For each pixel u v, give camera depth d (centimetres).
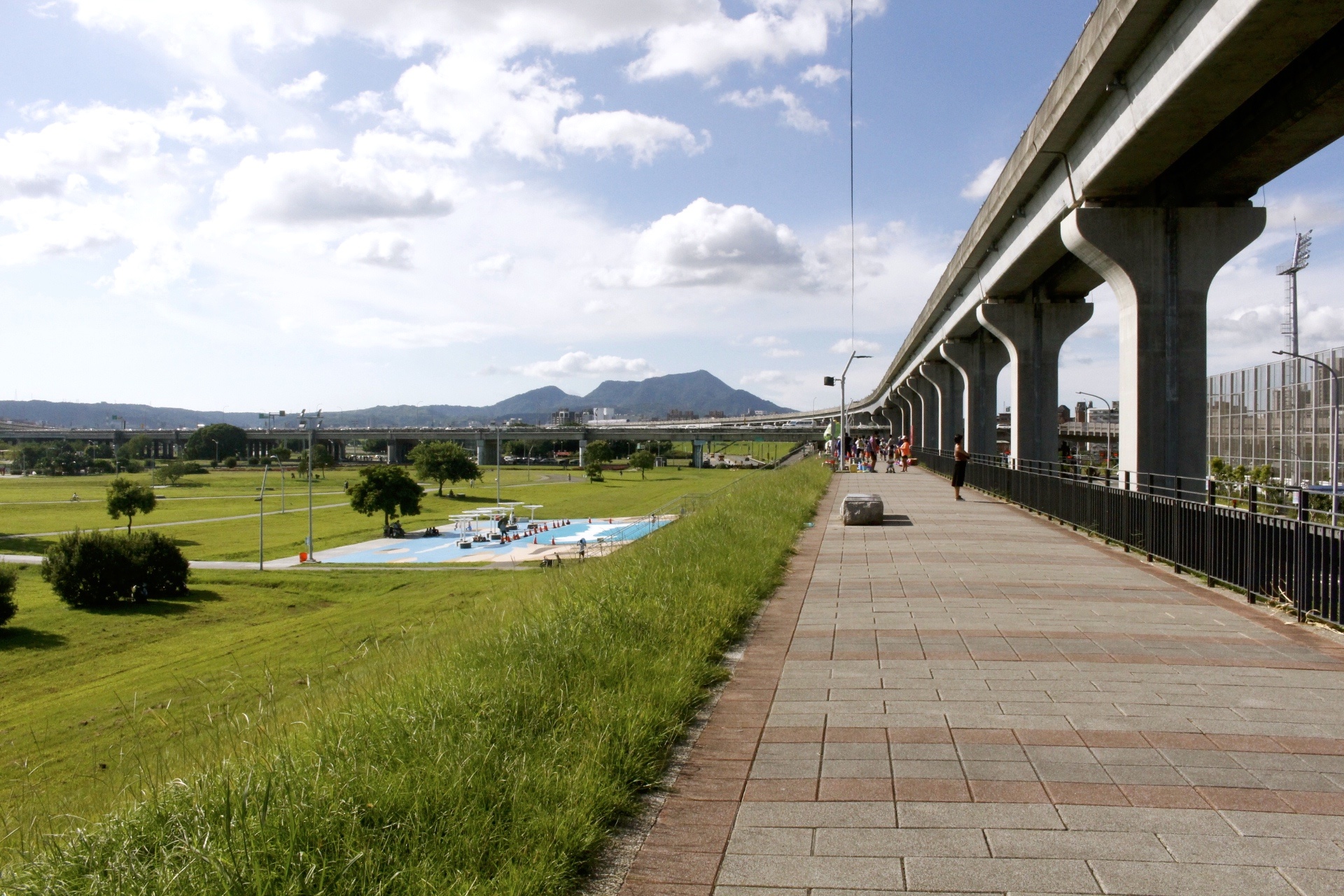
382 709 511
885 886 373
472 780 419
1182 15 1199
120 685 2183
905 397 7562
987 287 2888
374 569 4200
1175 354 1678
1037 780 485
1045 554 1373
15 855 384
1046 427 2936
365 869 344
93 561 3478
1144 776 489
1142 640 803
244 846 344
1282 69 1166
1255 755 519
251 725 593
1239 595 1023
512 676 581
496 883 351
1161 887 368
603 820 427
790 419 16175
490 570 4000
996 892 366
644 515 6869
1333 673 690
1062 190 1853
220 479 12106
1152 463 1683
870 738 556
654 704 579
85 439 18375
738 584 1002
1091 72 1431
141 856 360
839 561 1313
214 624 3209
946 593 1054
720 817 446
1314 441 2870
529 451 14888
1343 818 434
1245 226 1664
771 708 622
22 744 1471
